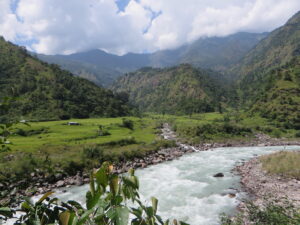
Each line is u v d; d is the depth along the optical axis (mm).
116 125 90688
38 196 22281
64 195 23688
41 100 117625
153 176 29969
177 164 38156
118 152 42281
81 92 144625
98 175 1591
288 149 56125
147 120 130500
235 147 61594
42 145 47938
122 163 38844
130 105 189000
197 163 38406
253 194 21641
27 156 32406
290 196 20234
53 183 27391
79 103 132750
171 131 88312
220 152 51219
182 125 94375
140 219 1741
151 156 45312
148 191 23297
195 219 16641
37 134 66125
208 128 76312
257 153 48906
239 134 76688
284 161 30750
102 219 1479
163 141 57719
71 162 32781
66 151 43500
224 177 28312
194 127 77312
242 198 20672
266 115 104438
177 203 19859
